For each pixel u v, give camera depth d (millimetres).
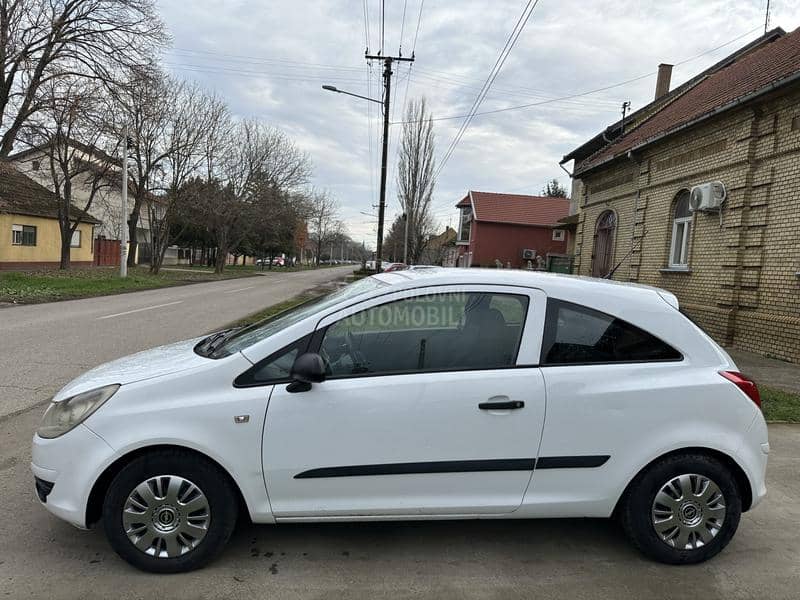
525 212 43406
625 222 15648
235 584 2848
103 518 2891
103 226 44688
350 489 2979
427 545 3301
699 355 3223
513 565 3113
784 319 9359
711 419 3117
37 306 15031
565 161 25375
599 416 3049
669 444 3074
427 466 2977
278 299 19188
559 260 20984
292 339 3059
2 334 10102
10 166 22391
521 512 3074
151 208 33031
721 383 3148
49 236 34156
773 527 3615
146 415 2881
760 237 10109
